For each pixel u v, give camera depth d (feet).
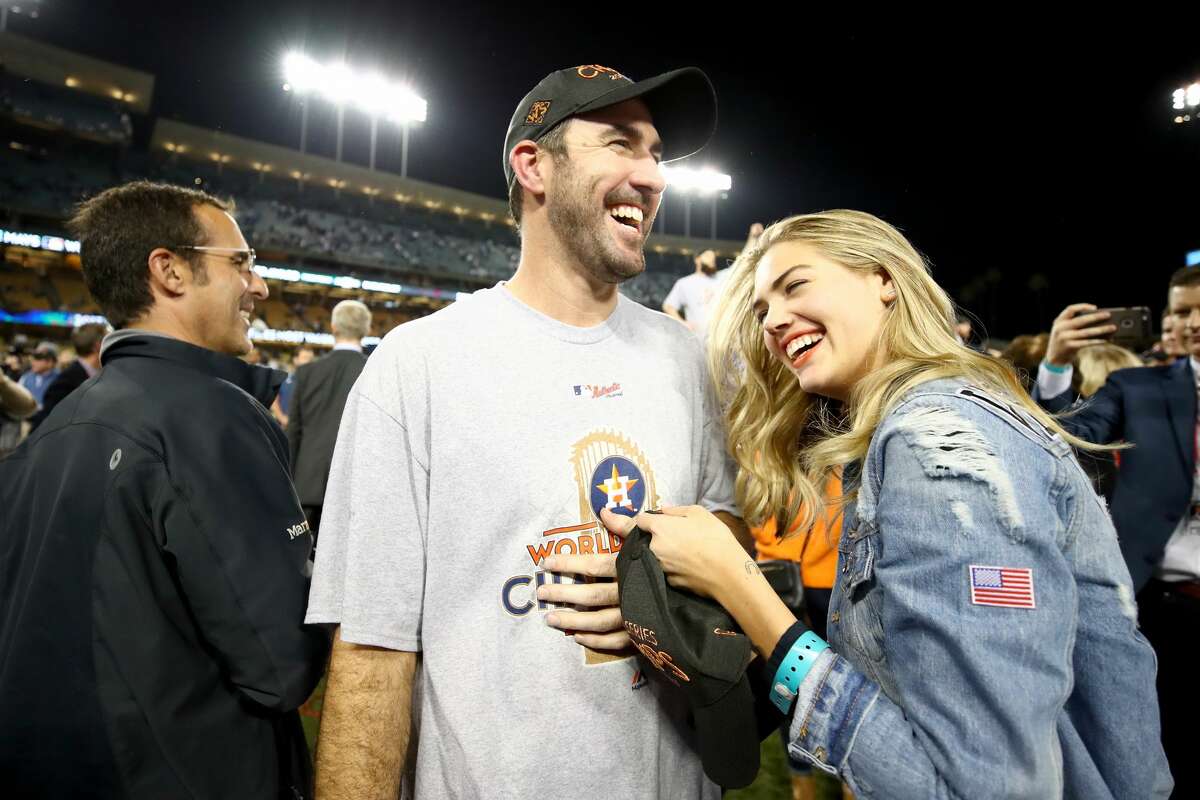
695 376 4.17
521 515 3.40
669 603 3.11
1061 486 2.77
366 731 3.25
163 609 3.60
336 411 12.84
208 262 4.55
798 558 7.49
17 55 71.77
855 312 3.33
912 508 2.59
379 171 98.78
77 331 13.85
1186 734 6.43
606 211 3.61
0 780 3.37
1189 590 6.48
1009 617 2.35
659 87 3.56
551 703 3.30
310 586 3.72
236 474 3.79
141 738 3.43
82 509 3.52
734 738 2.99
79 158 77.41
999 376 3.12
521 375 3.55
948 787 2.35
